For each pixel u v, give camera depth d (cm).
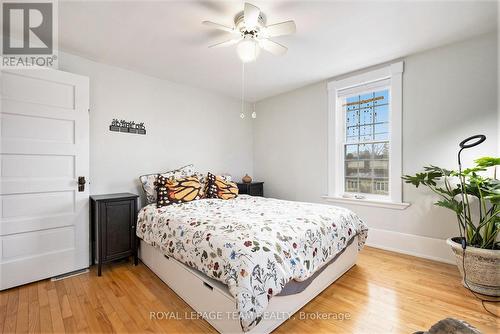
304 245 174
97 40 232
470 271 198
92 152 272
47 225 226
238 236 159
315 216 210
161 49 251
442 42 244
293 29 190
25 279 213
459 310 173
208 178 326
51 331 155
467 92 240
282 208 243
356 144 330
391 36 231
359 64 294
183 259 184
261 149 447
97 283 219
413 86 271
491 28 219
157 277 231
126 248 254
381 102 305
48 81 228
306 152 376
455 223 248
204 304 166
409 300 186
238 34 218
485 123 231
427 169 233
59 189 233
